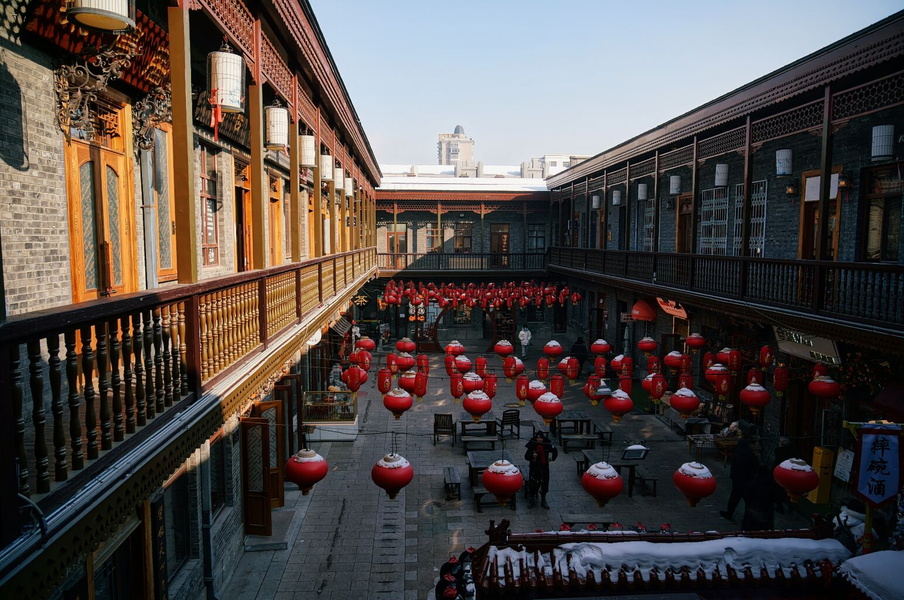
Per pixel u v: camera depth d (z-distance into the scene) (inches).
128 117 264.1
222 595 330.0
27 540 109.4
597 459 491.5
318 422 473.4
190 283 201.6
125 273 261.6
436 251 1221.7
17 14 182.5
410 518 436.1
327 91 471.5
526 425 620.7
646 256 633.6
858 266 322.0
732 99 460.8
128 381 156.1
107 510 136.8
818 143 472.7
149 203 275.9
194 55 305.6
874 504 248.5
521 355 1008.2
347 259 660.7
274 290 309.0
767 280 418.3
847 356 378.6
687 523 426.3
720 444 519.5
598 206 928.9
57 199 209.2
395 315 1127.6
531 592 231.8
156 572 245.4
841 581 234.1
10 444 108.5
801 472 301.9
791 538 246.8
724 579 232.7
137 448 153.5
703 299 492.1
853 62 332.8
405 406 373.1
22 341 114.3
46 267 202.5
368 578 356.2
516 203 1190.9
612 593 231.9
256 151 300.8
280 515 428.5
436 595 311.0
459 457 558.9
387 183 1233.4
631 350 828.6
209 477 305.0
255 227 298.4
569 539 245.6
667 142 580.4
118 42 217.5
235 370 237.9
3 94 177.8
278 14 311.0
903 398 344.2
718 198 631.2
